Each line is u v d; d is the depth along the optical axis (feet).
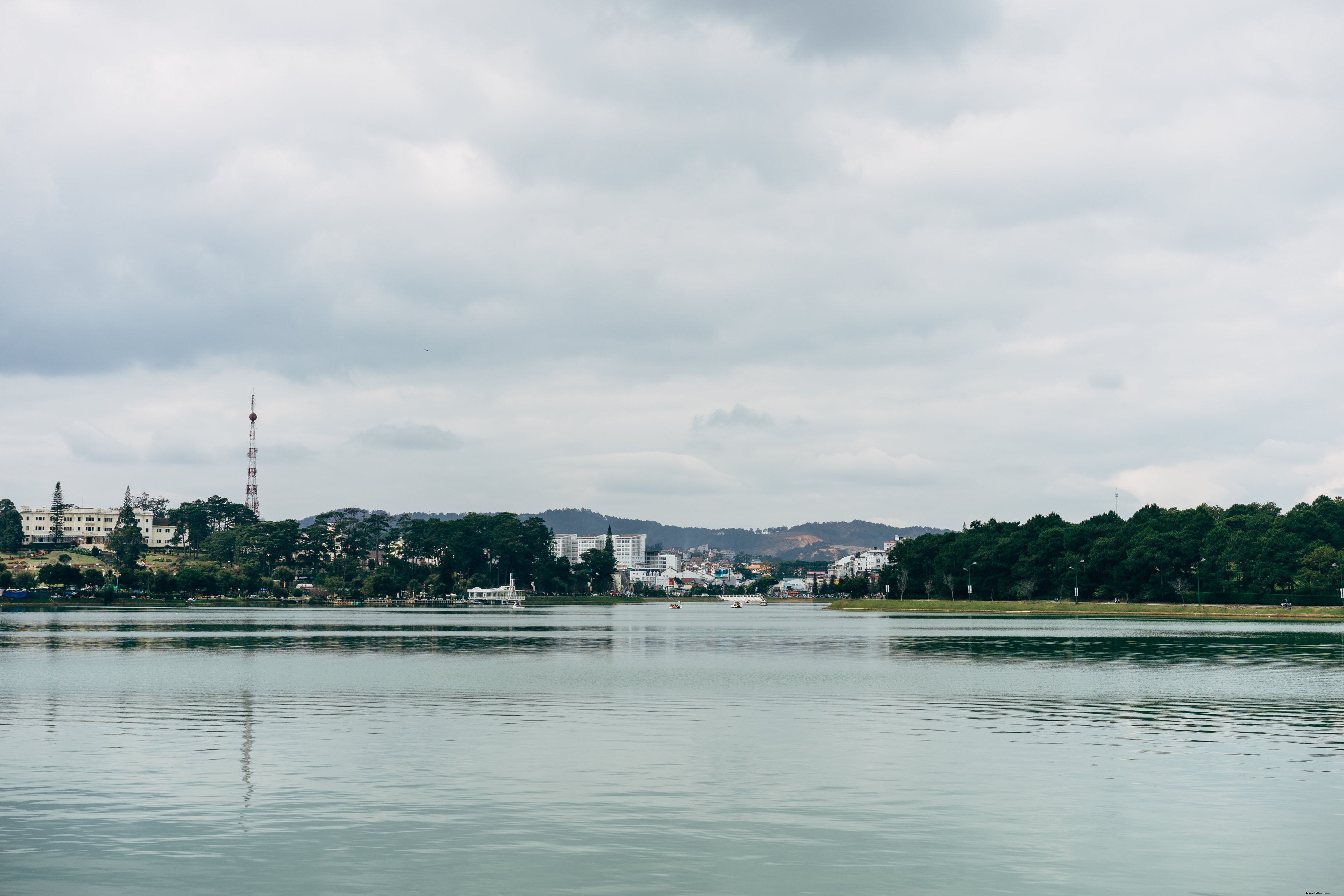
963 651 403.95
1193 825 118.93
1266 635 527.81
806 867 103.60
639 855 107.14
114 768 148.97
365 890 96.63
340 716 202.18
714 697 236.22
